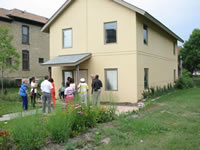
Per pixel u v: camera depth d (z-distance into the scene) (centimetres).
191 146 530
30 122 523
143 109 1044
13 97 1542
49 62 1480
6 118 920
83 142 556
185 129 684
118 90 1408
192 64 4291
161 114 906
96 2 1497
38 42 2800
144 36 1542
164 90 1841
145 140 580
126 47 1388
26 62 2634
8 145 514
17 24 2519
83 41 1549
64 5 1580
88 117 689
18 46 2522
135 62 1358
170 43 2283
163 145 538
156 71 1789
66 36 1636
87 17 1533
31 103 1205
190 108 1045
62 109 639
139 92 1396
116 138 590
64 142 558
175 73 2508
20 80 2539
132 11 1367
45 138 561
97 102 945
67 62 1378
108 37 1462
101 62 1477
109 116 807
